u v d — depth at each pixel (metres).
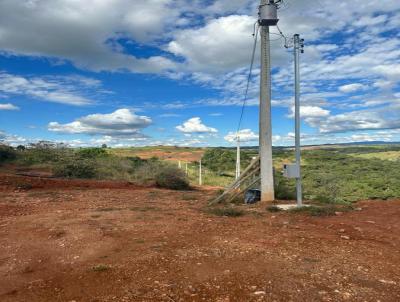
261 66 12.50
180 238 7.40
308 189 24.95
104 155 33.16
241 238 7.44
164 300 4.58
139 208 11.11
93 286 5.06
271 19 12.01
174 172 22.20
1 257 6.39
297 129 10.97
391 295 4.72
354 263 5.92
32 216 9.83
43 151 28.38
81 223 8.79
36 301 4.67
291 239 7.38
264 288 4.88
